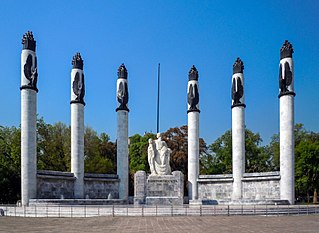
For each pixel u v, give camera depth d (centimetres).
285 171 4769
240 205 4334
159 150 4888
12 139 6988
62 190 4959
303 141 7894
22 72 4712
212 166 8462
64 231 2536
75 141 5209
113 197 5466
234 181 5250
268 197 4950
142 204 4591
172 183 4756
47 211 3681
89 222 3028
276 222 2958
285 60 4934
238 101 5350
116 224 2870
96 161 7919
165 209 3597
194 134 5638
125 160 5572
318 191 7875
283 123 4872
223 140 8456
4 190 6375
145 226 2712
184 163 8069
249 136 8381
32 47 4781
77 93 5284
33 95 4709
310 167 7244
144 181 4712
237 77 5397
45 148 7338
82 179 5169
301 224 2836
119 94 5634
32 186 4531
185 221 3003
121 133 5594
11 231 2584
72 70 5344
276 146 8600
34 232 2519
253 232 2381
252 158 8281
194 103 5684
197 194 5588
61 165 7388
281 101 4928
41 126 7338
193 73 5741
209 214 3491
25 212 3731
